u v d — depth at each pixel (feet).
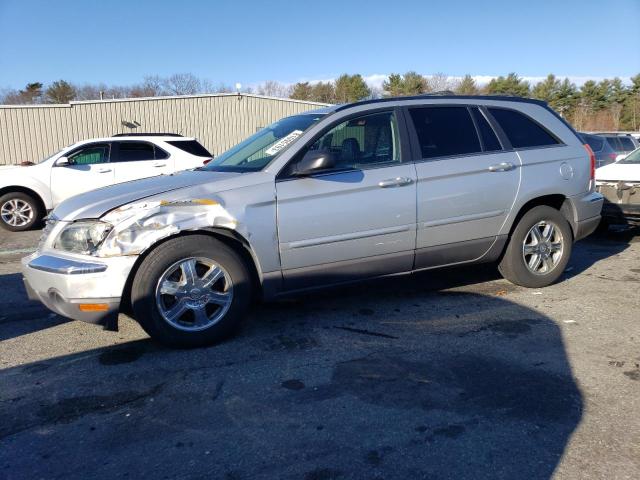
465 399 10.80
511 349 13.21
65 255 12.85
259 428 9.88
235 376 11.98
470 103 16.81
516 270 17.47
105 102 86.48
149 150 37.06
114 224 12.62
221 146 92.94
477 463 8.75
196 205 13.09
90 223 12.75
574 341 13.65
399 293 17.80
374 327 14.82
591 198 18.38
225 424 10.04
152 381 11.80
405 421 10.03
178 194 13.23
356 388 11.32
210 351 13.35
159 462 8.93
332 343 13.75
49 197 34.22
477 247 16.51
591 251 24.59
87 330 14.97
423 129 15.80
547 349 13.17
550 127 17.87
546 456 8.91
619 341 13.61
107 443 9.49
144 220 12.68
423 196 15.25
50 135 85.05
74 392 11.37
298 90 222.69
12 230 34.12
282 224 13.76
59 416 10.41
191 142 39.04
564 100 226.79
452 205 15.70
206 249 13.15
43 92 217.56
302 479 8.45
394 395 11.01
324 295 17.62
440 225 15.64
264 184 13.71
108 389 11.47
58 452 9.25
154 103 88.84
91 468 8.80
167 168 36.88
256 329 14.76
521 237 17.28
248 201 13.46
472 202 15.98
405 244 15.29
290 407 10.61
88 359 13.02
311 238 14.10
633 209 25.40
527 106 17.76
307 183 14.03
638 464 8.66
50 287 12.79
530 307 16.28
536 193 17.01
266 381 11.71
